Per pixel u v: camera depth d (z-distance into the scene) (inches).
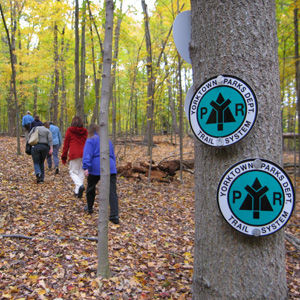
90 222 170.2
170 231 167.3
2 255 118.6
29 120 456.4
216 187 65.2
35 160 255.8
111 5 107.5
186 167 336.5
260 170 61.3
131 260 127.0
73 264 117.1
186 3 296.8
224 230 64.2
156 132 825.5
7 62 642.2
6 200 190.2
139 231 162.4
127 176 294.0
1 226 149.3
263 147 62.7
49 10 422.0
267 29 63.2
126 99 718.5
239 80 61.6
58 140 309.6
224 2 63.3
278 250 64.5
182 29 75.4
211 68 65.0
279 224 61.1
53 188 244.5
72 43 548.1
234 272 63.1
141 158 429.7
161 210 205.8
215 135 64.0
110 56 108.1
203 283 66.7
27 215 171.0
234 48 62.8
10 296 93.4
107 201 108.9
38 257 120.4
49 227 155.9
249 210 61.8
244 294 62.3
